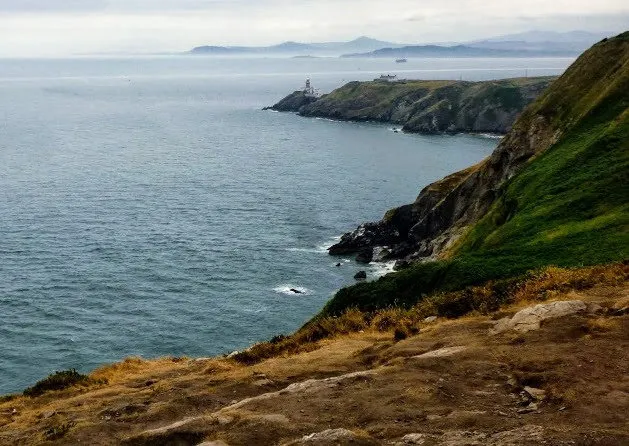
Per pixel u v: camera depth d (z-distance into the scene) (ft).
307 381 57.72
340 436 41.24
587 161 182.09
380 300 123.95
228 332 199.41
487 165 262.47
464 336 68.39
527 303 81.76
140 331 199.00
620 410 43.68
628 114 194.18
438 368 57.06
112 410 58.90
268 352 82.07
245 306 218.59
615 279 83.97
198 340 193.98
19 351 185.47
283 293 230.68
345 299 128.88
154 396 63.46
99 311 213.05
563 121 241.35
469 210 252.01
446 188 290.97
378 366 64.13
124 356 184.03
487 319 76.18
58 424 57.93
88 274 244.42
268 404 51.90
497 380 53.11
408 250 270.87
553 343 60.34
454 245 215.51
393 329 86.07
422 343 68.33
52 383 78.48
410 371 56.54
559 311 68.80
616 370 51.42
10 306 214.48
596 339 59.26
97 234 295.69
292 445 40.75
